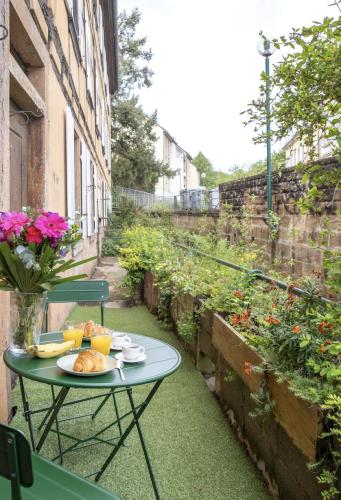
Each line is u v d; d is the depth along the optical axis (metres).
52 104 4.93
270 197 7.57
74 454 2.61
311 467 1.71
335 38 1.79
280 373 2.00
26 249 2.00
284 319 2.29
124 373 1.97
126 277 7.19
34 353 2.12
